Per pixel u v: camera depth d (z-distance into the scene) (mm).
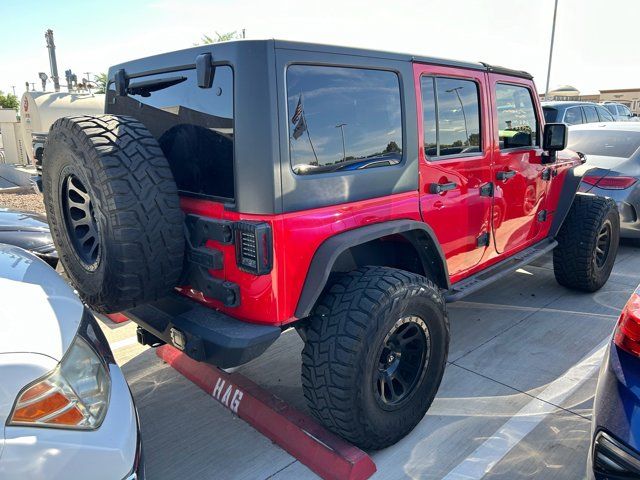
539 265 6000
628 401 1843
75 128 2393
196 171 2559
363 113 2629
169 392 3375
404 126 2857
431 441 2854
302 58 2318
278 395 3336
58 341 1740
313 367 2490
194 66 2506
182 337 2418
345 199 2531
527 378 3533
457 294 3305
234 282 2387
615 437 1822
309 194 2355
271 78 2193
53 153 2594
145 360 3791
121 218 2268
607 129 6980
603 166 6297
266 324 2350
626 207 6148
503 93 3744
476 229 3555
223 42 2293
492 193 3641
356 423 2504
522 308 4754
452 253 3373
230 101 2303
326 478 2551
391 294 2494
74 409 1640
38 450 1523
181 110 2605
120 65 3137
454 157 3252
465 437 2891
